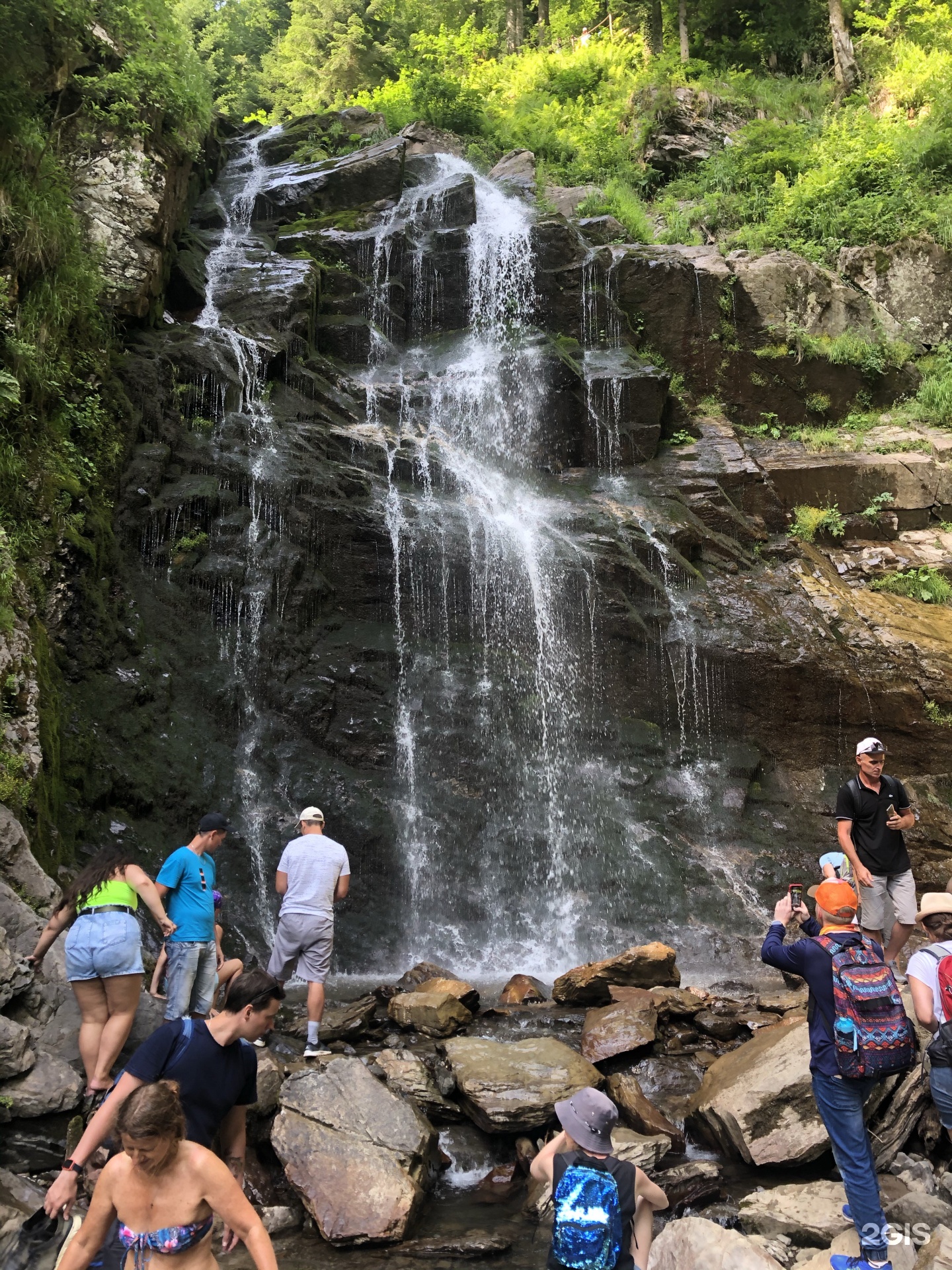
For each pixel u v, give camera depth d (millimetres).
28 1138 4980
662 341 17391
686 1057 6762
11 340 9336
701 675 12773
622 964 7977
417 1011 7039
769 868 11289
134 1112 2988
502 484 14367
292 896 6512
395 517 12539
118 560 10383
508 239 17359
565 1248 3248
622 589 13086
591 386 15641
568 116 27562
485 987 8828
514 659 12273
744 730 12758
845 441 17375
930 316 19297
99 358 11492
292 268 15992
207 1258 3062
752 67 32250
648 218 23031
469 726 11461
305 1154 5035
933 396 18016
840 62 28828
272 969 6477
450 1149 5578
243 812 9727
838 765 12805
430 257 17375
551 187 22672
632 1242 3381
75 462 10188
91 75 13703
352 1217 4699
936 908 4750
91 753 8891
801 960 4469
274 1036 6699
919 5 29734
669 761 12156
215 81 37906
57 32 12430
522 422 15375
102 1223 3033
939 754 12852
